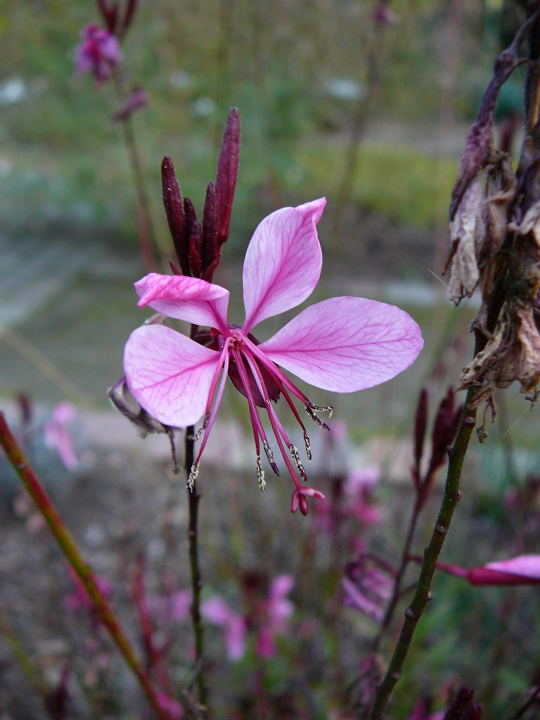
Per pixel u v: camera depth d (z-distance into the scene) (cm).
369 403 30
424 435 8
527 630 18
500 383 6
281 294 6
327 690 15
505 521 20
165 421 6
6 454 7
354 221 51
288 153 44
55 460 24
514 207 6
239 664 16
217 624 18
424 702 11
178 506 23
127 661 9
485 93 6
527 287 6
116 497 24
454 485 6
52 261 47
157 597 18
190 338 6
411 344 6
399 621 16
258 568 18
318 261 6
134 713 16
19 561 21
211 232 6
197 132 40
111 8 14
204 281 6
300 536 17
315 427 24
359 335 6
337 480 14
